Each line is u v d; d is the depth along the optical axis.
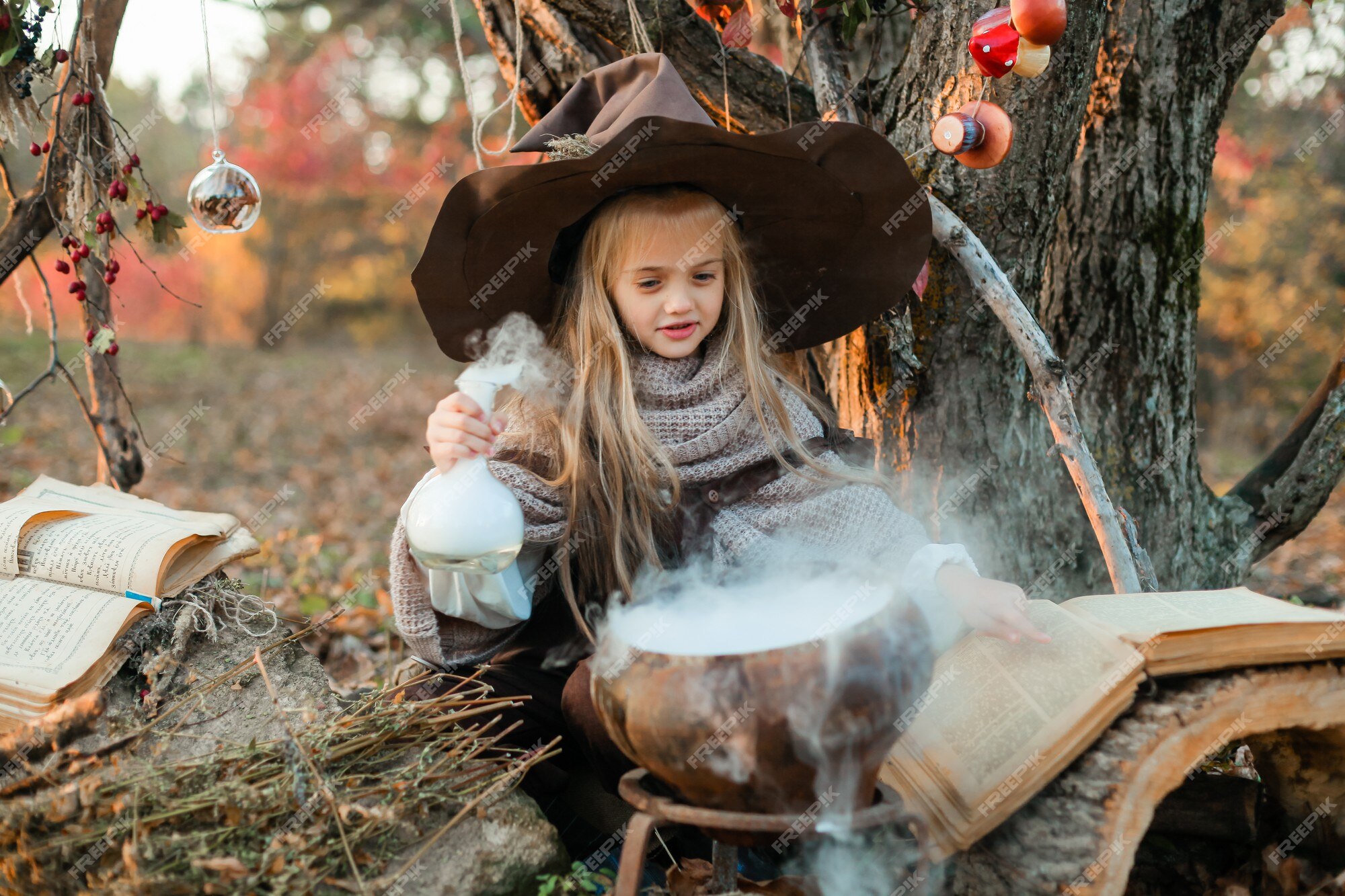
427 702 1.54
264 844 1.28
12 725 1.59
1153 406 2.32
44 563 1.81
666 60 1.61
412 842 1.35
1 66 1.97
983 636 1.44
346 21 8.59
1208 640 1.25
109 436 2.43
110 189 2.07
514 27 2.22
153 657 1.73
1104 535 1.85
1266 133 7.16
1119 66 2.20
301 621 2.77
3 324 12.95
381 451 7.83
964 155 1.78
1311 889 1.39
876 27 2.04
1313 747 1.40
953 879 1.42
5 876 1.36
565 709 1.55
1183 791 1.49
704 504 1.67
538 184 1.55
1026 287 2.03
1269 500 2.38
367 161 11.95
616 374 1.68
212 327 17.19
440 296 1.71
